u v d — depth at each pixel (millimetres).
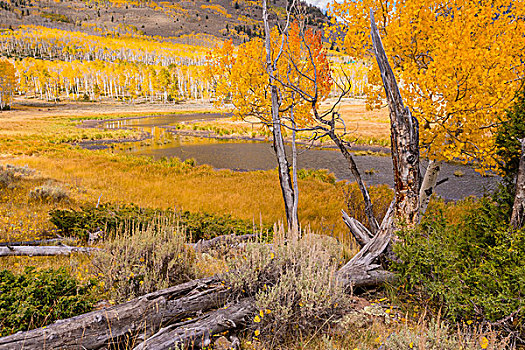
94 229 6629
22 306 2902
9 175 12617
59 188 11070
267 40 7027
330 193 16547
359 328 3262
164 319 3014
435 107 5770
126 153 35812
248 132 52469
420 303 3744
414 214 4680
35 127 54062
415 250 3848
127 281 3602
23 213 7973
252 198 15352
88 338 2598
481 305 3105
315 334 3047
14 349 2336
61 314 2971
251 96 8648
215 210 12797
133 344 2682
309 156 34312
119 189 15656
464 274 3436
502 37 5488
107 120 78938
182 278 4145
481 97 5270
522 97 4305
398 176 4730
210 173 23531
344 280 4016
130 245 4027
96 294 3598
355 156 34188
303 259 3682
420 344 2363
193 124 64812
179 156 34844
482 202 4324
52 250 5457
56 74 126812
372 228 5883
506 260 3197
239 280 3357
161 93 134375
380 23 6699
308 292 3111
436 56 5613
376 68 6906
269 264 3658
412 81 5977
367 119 61000
